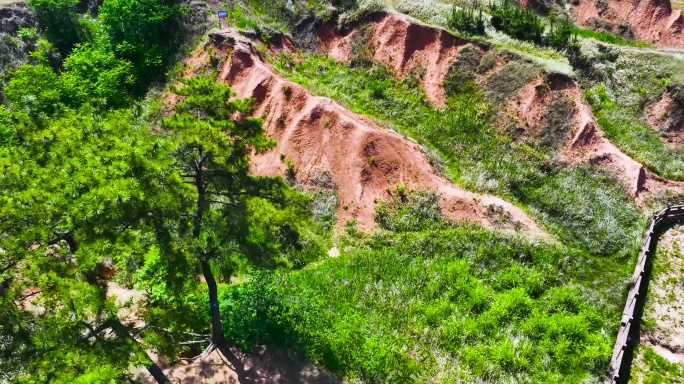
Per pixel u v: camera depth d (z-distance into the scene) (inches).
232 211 612.7
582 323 812.6
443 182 1081.4
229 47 1309.1
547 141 1141.7
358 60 1370.6
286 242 681.0
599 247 975.0
